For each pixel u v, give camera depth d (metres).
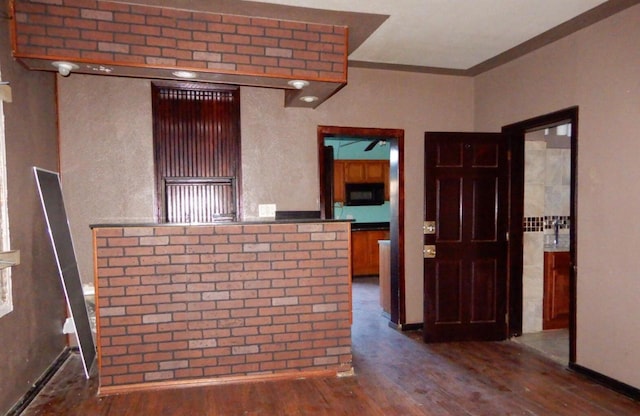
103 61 2.66
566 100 3.30
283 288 3.10
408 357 3.56
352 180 7.70
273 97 4.01
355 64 4.04
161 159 3.82
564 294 4.34
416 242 4.37
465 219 4.00
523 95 3.77
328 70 3.08
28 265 2.82
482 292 4.02
